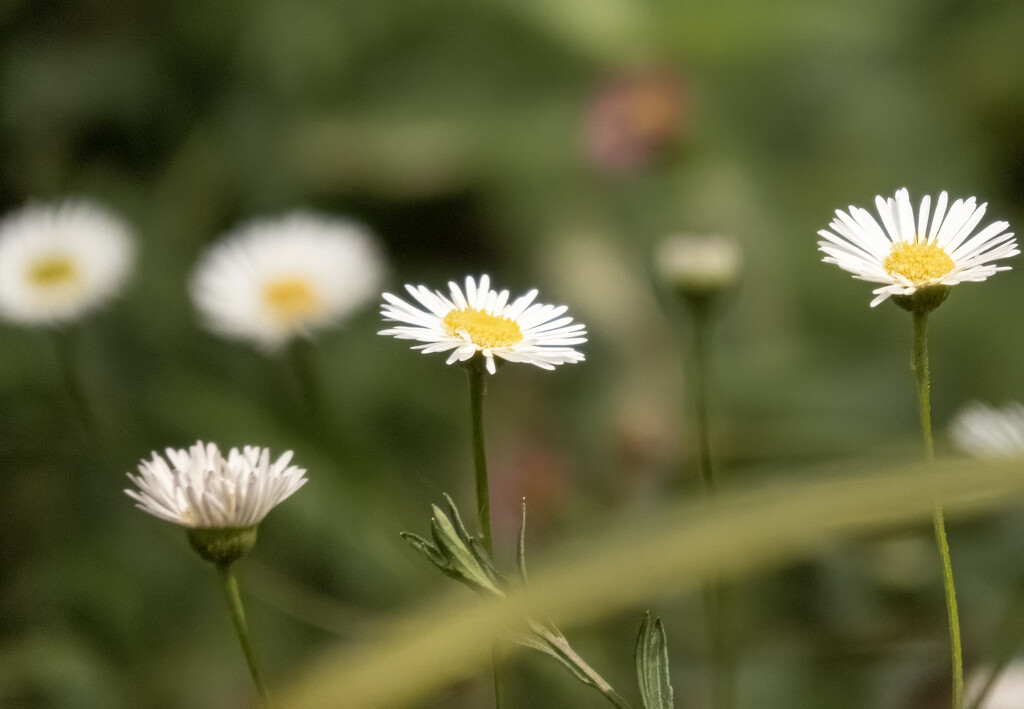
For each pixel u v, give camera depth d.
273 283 0.71
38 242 0.69
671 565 0.27
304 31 1.17
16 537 0.74
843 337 1.06
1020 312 1.01
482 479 0.45
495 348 0.45
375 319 1.01
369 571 0.70
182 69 1.13
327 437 0.72
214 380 0.85
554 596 0.27
